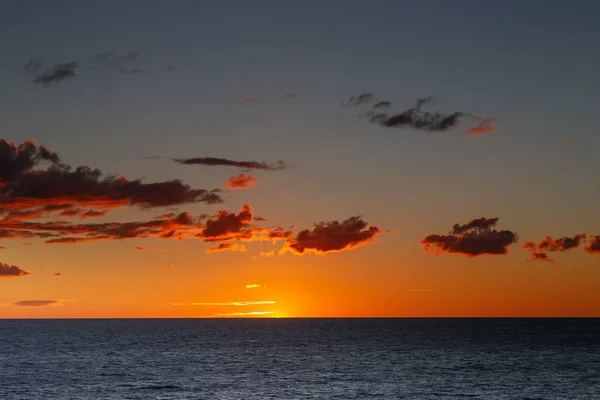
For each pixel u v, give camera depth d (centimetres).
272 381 9169
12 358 12769
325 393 8056
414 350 14762
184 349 15400
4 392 8112
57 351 14650
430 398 7688
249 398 7675
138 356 13350
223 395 7912
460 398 7694
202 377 9675
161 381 9181
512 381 9075
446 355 13300
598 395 7862
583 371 10269
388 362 11850
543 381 9069
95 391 8212
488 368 10744
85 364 11588
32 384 8844
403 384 8812
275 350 15038
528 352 14000
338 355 13462
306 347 16038
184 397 7756
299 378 9512
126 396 7831
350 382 9038
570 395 7869
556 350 14575
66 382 9062
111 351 14700
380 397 7744
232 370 10625
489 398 7681
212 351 14788
